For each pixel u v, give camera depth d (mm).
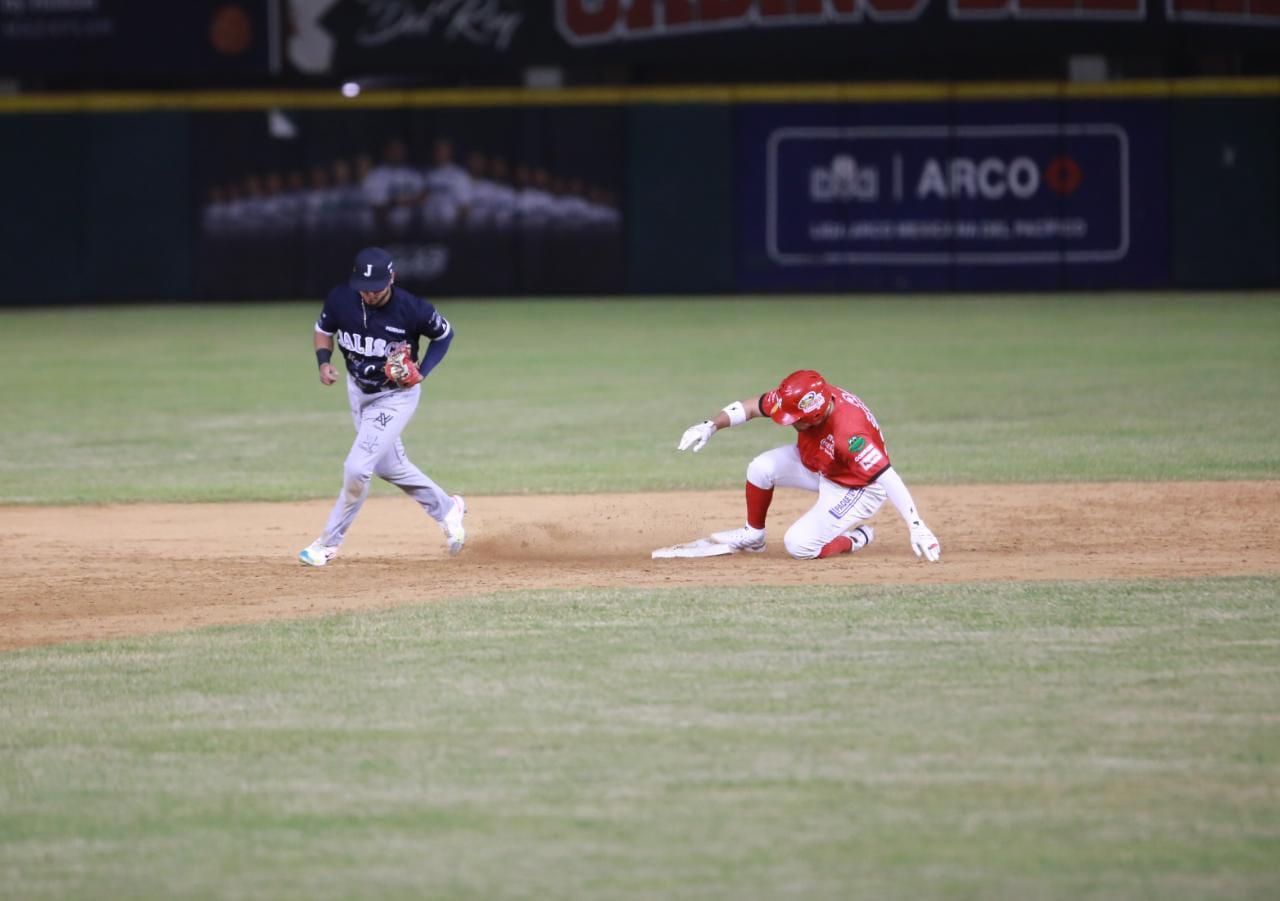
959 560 35875
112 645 29203
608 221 119812
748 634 28844
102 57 115688
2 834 20016
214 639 29484
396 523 43312
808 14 115625
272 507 45969
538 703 24891
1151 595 31562
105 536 41312
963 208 118125
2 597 33656
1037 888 17844
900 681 25688
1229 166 116062
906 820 19875
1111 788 20844
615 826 19844
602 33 116375
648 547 38875
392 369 33781
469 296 120750
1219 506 42438
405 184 119250
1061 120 116688
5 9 115062
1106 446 53969
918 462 51312
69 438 60219
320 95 117688
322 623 30562
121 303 118000
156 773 22125
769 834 19500
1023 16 114562
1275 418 59906
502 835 19656
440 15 116250
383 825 20062
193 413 66750
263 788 21453
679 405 67312
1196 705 24219
